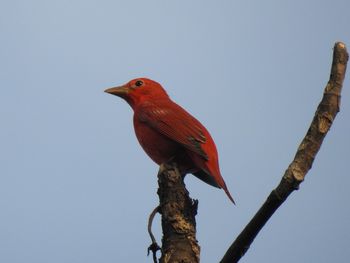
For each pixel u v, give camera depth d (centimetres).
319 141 666
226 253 715
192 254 825
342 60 679
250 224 688
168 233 845
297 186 655
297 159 663
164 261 820
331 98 672
